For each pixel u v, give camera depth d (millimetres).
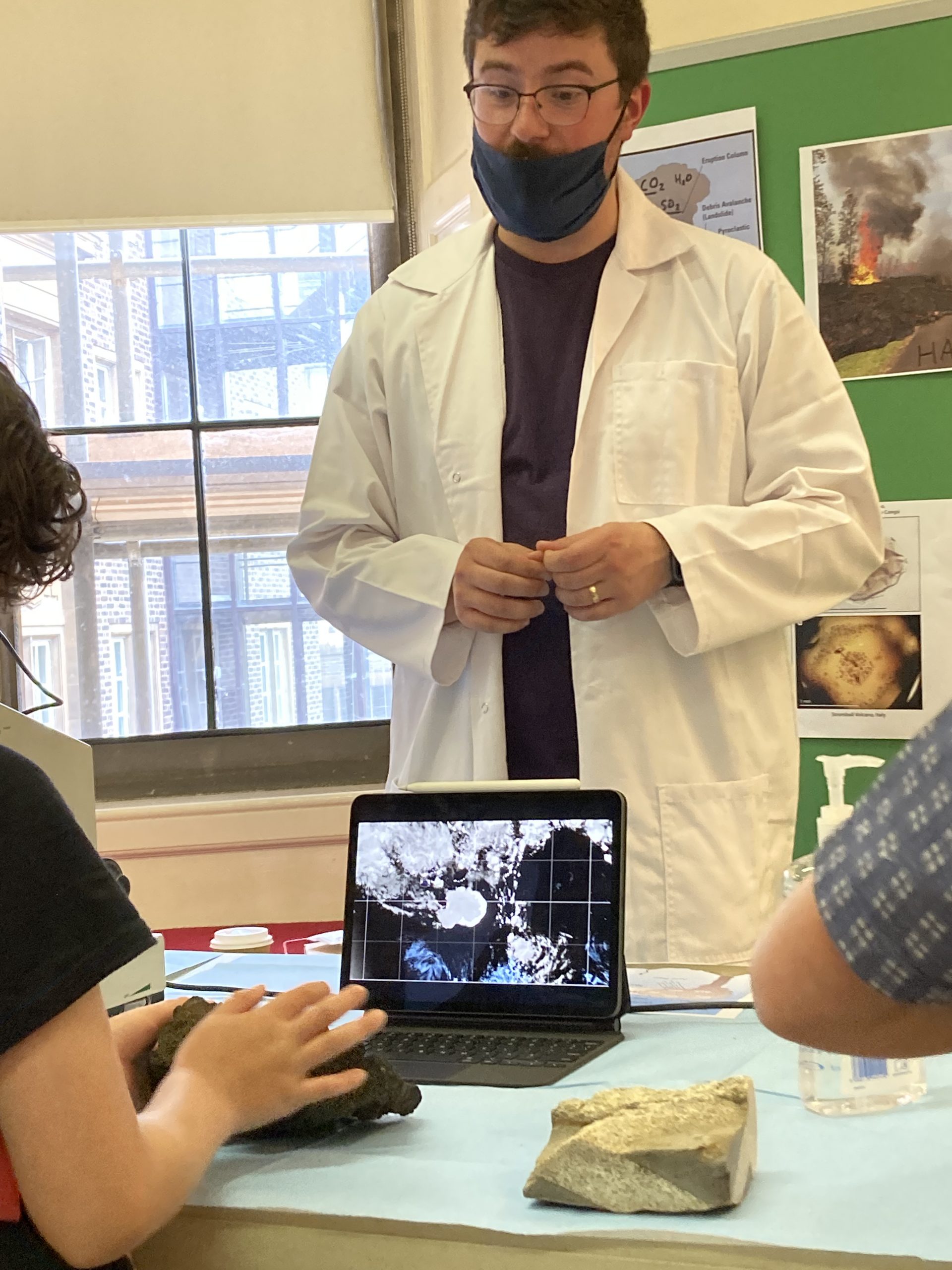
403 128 2697
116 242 2637
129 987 1138
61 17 2518
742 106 2164
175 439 2664
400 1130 894
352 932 1251
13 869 720
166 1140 744
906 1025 590
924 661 2070
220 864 2510
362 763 2650
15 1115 700
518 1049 1076
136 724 2664
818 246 2117
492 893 1211
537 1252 705
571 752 1604
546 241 1667
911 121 2053
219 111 2555
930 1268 645
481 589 1508
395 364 1757
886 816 554
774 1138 841
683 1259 684
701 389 1619
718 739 1567
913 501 2076
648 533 1489
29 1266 707
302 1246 757
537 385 1677
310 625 2699
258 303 2678
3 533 907
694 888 1521
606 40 1527
